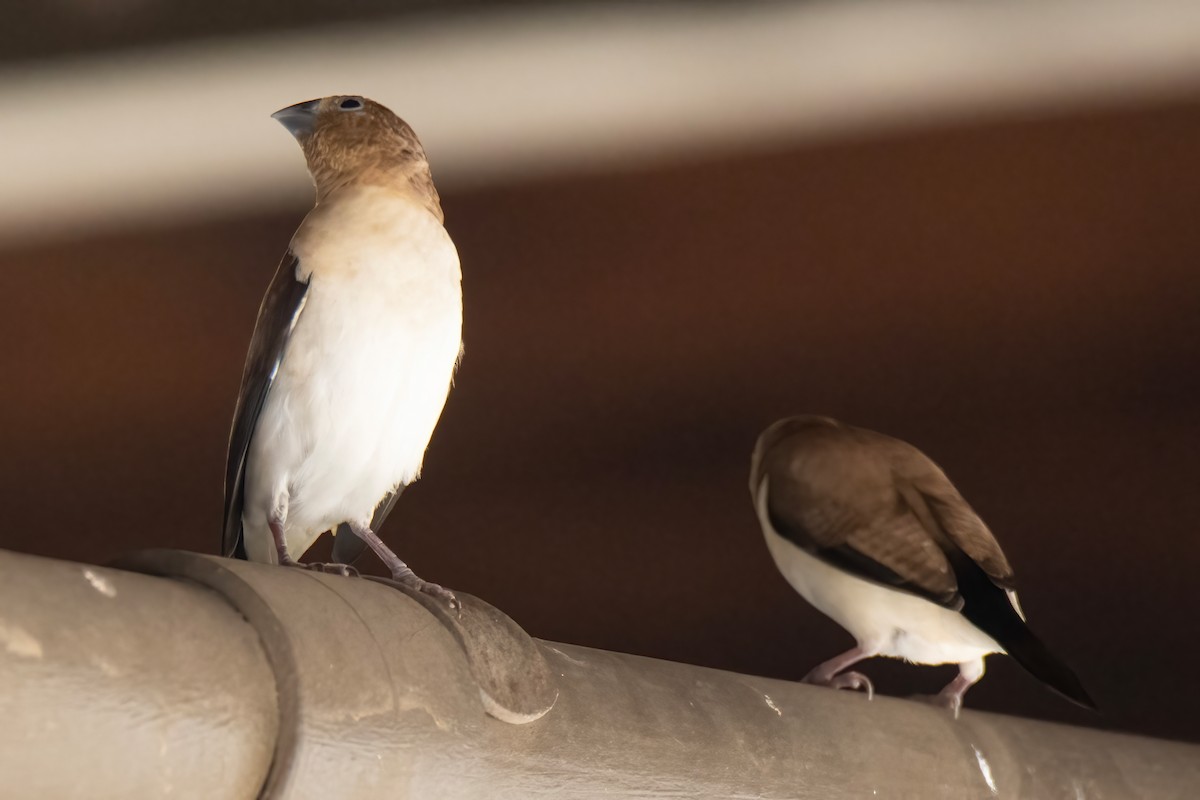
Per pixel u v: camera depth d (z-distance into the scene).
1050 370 11.38
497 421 11.98
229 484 6.06
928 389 11.48
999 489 11.39
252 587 3.17
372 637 3.34
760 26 11.00
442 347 5.88
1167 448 11.23
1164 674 11.10
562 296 11.80
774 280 11.58
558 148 11.74
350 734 3.15
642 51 11.19
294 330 5.73
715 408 11.80
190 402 12.31
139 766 2.82
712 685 4.45
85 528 12.37
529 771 3.67
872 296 11.49
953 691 6.42
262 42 11.26
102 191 12.20
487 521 11.99
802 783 4.44
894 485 6.45
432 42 11.24
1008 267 11.29
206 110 11.74
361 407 5.72
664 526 11.87
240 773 3.00
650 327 11.77
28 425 12.39
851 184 11.38
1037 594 11.27
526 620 11.83
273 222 12.16
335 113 6.45
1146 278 11.13
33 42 11.18
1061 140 11.04
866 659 11.62
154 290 12.23
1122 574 11.24
